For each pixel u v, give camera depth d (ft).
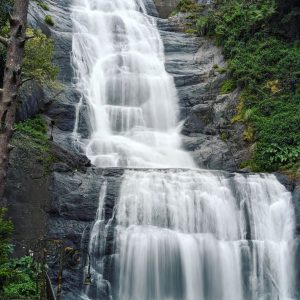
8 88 32.71
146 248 42.78
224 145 64.44
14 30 33.47
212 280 43.45
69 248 36.29
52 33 73.00
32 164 44.19
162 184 46.21
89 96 68.69
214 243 44.88
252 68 71.77
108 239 42.73
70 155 48.93
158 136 66.23
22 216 41.39
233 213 47.01
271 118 63.77
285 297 45.06
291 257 46.85
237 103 68.44
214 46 82.28
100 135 63.82
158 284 42.04
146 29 87.66
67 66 70.03
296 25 74.38
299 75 68.13
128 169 47.80
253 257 45.39
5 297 31.42
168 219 44.91
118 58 76.89
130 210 44.39
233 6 84.79
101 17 85.66
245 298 43.96
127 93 71.82
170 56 82.12
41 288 31.91
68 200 43.73
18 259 37.78
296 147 58.54
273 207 48.70
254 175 49.55
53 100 61.00
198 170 48.29
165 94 72.90
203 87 73.72
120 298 41.11
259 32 77.36
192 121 69.21
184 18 94.63
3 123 32.09
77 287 39.91
